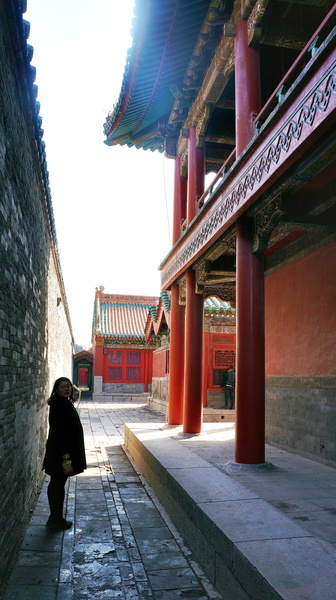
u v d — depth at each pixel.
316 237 8.10
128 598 4.31
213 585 4.55
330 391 7.43
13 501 4.89
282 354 9.20
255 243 7.09
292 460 7.82
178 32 8.46
